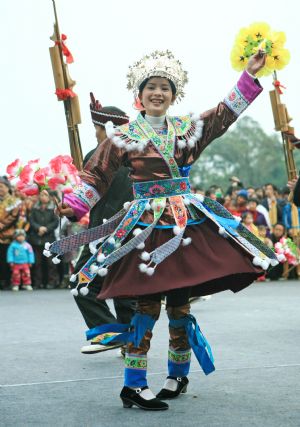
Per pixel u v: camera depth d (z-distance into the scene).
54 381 5.55
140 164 4.80
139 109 5.11
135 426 4.21
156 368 5.99
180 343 4.91
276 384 5.28
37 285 15.92
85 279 4.77
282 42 5.14
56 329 8.67
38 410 4.62
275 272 17.12
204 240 4.67
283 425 4.18
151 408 4.58
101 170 4.89
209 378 5.52
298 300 12.02
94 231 4.83
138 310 4.75
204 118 4.92
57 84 5.89
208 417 4.39
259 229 15.94
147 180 4.79
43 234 15.70
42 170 4.86
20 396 5.04
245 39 5.21
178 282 4.49
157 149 4.79
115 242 4.71
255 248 4.65
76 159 5.89
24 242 15.62
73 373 5.88
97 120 6.54
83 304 6.56
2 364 6.29
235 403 4.73
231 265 4.56
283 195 18.05
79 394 5.10
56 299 13.02
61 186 4.88
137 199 4.82
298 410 4.54
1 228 15.57
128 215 4.75
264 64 4.92
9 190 15.77
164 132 4.88
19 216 15.66
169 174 4.79
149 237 4.67
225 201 16.94
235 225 4.77
